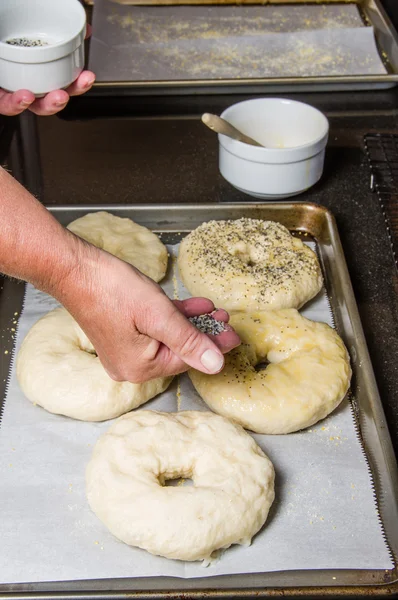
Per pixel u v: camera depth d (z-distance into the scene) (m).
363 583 0.74
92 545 0.76
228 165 1.01
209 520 0.75
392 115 1.16
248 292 0.92
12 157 1.09
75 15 0.87
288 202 1.00
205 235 0.97
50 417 0.84
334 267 0.95
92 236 0.97
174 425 0.81
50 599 0.72
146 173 1.07
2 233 0.71
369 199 1.04
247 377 0.85
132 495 0.76
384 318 0.91
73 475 0.80
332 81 1.17
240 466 0.78
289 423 0.83
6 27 0.88
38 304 0.93
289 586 0.73
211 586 0.74
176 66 1.24
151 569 0.75
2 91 0.87
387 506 0.78
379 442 0.81
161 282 0.96
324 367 0.86
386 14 1.36
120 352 0.76
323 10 1.38
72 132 1.13
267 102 1.03
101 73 1.22
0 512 0.77
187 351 0.74
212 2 1.38
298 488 0.80
